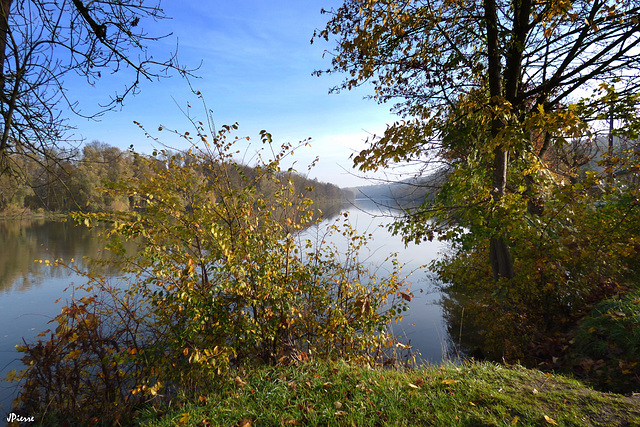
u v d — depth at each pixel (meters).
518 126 5.50
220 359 3.94
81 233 31.95
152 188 4.48
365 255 15.50
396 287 5.91
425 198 8.51
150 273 4.56
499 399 3.04
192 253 4.71
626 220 6.31
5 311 9.40
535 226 6.07
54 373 3.93
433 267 9.93
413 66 6.68
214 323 4.23
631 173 6.23
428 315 9.02
